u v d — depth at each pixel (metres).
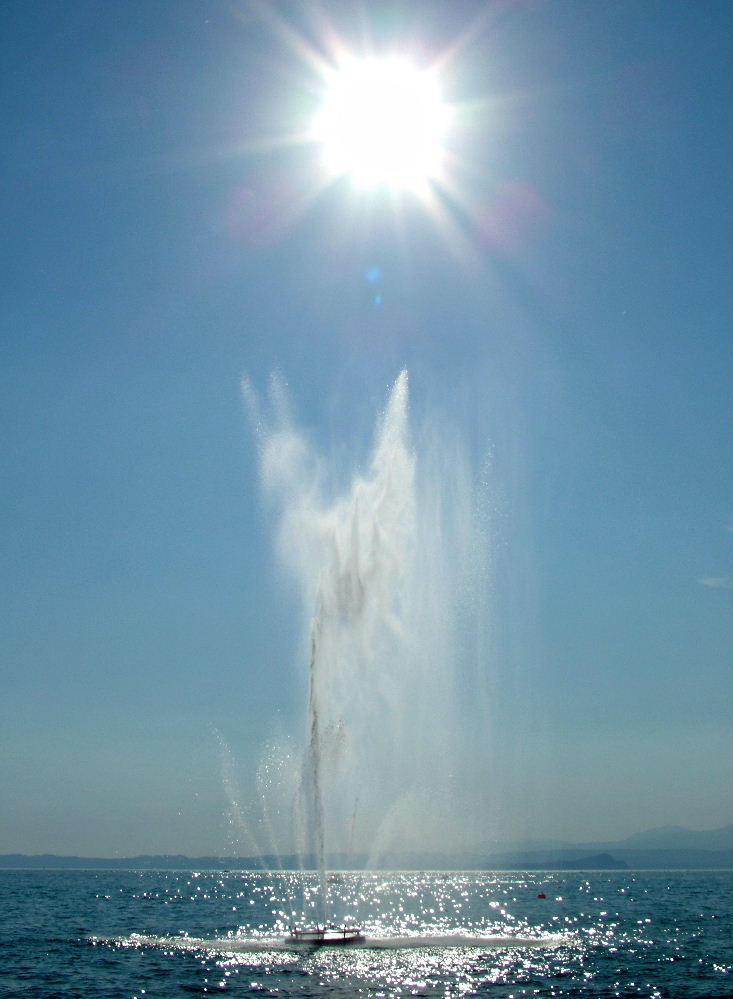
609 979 71.19
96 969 72.75
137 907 162.50
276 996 60.41
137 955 81.75
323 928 101.19
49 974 70.25
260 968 72.50
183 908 159.62
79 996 60.50
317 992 62.16
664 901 197.50
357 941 90.56
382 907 163.38
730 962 82.88
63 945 91.19
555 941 98.50
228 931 108.75
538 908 166.50
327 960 77.31
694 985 69.06
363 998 60.44
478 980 68.75
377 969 72.81
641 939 104.62
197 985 64.88
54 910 154.00
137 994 61.31
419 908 160.62
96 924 121.25
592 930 116.88
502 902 186.38
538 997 62.62
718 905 181.88
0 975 69.81
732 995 64.81
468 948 87.19
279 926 116.94
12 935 103.44
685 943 100.56
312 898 196.38
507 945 92.31
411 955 81.19
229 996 60.44
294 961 76.38
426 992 63.16
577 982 69.25
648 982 70.19
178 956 80.38
